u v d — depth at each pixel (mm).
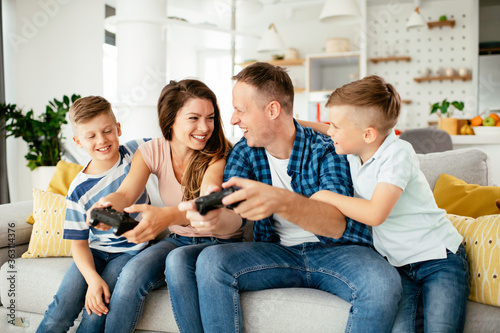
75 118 1623
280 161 1560
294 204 1209
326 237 1431
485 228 1412
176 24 3346
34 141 3863
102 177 1679
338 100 1362
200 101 1557
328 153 1504
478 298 1354
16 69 4641
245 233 1879
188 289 1378
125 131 3340
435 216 1399
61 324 1521
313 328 1345
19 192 4789
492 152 3439
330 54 6980
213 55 8562
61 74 5047
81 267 1536
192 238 1656
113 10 6094
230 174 1559
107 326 1453
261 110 1449
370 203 1267
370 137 1353
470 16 6512
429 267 1347
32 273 1747
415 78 6559
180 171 1703
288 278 1452
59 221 1924
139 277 1451
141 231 1323
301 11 7148
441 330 1229
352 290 1297
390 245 1403
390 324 1233
